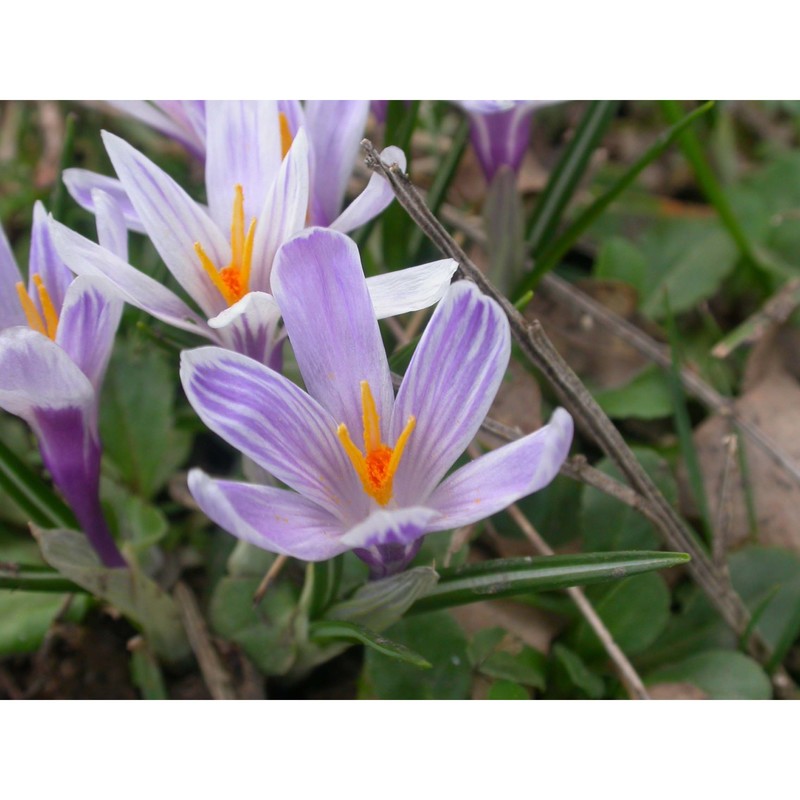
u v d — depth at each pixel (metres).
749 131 0.54
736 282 0.47
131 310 0.40
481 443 0.40
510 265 0.41
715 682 0.37
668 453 0.42
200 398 0.30
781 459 0.41
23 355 0.31
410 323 0.42
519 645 0.37
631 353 0.43
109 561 0.36
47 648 0.38
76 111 0.48
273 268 0.31
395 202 0.40
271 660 0.37
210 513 0.29
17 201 0.46
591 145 0.41
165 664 0.38
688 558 0.32
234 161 0.34
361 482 0.32
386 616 0.33
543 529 0.40
